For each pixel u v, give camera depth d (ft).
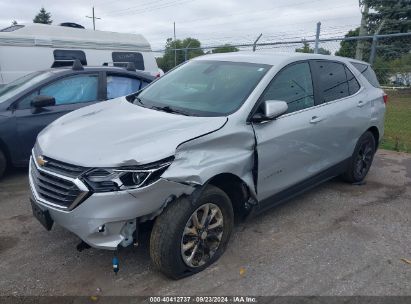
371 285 10.85
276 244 12.83
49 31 31.27
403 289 10.73
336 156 16.22
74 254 12.03
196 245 10.86
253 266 11.55
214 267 11.43
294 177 13.94
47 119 18.67
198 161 10.38
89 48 33.32
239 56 14.85
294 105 13.69
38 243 12.64
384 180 19.53
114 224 9.61
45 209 10.34
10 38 29.12
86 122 11.86
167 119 11.47
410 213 15.62
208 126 10.97
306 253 12.35
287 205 15.96
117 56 35.19
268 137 12.28
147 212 9.77
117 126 11.14
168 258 10.19
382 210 15.81
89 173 9.46
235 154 11.41
